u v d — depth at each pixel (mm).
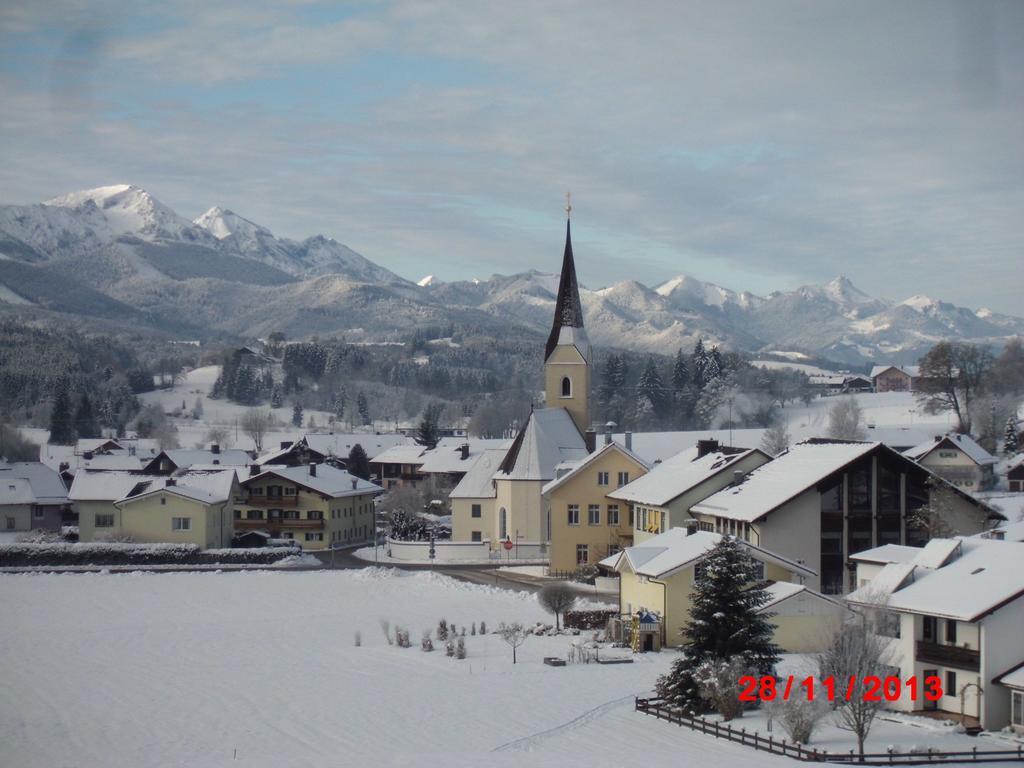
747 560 58406
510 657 70875
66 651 74062
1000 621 51250
